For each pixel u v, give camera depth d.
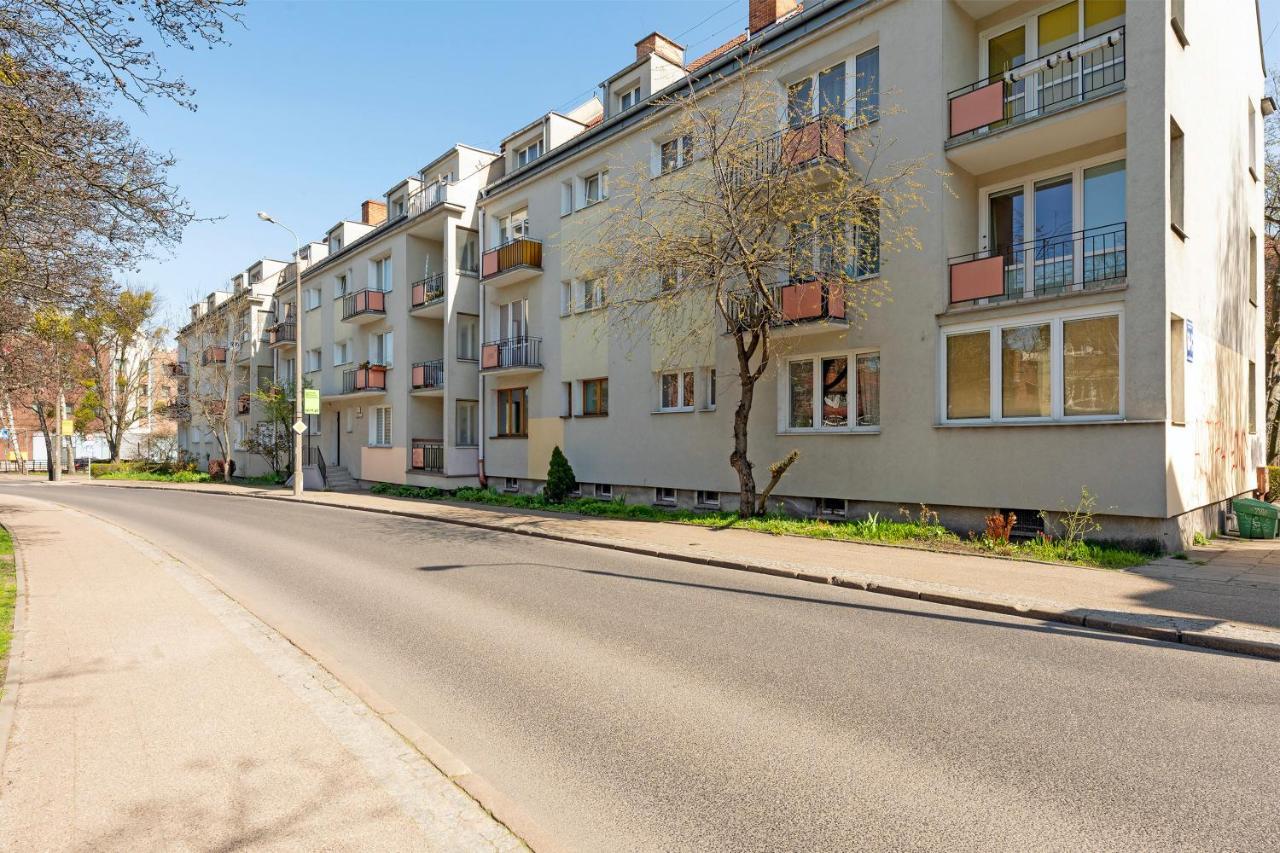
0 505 22.16
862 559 10.03
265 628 6.81
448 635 6.77
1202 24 12.34
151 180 10.41
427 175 28.28
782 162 12.52
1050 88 12.26
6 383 18.36
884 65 13.36
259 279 44.59
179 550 12.46
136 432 60.09
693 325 16.50
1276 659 5.87
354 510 20.20
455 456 23.98
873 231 13.08
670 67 20.31
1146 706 4.82
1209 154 12.68
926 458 12.52
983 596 7.75
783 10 16.97
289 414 33.91
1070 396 11.00
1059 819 3.39
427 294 25.84
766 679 5.41
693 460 16.73
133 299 37.69
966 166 12.83
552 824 3.40
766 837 3.26
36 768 3.82
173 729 4.36
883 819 3.40
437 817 3.35
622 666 5.77
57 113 9.08
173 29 8.33
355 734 4.30
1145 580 8.47
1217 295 13.06
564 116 23.17
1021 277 12.74
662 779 3.86
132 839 3.13
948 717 4.65
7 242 10.55
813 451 14.25
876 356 13.54
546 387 21.09
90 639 6.39
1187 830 3.29
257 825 3.26
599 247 14.38
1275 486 16.52
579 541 12.75
